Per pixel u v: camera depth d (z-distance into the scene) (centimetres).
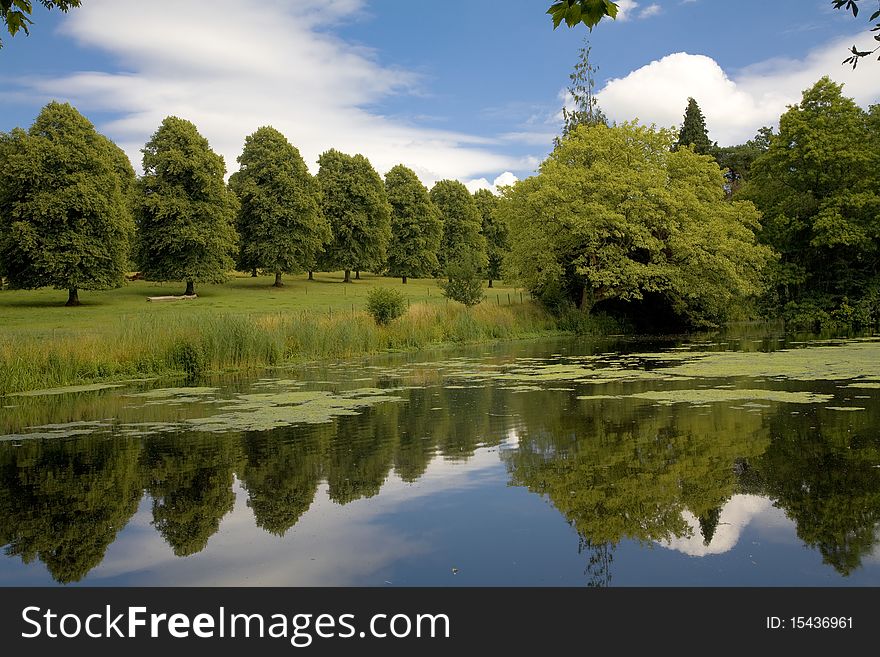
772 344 2212
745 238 2991
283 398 1213
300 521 531
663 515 514
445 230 7244
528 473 649
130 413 1080
